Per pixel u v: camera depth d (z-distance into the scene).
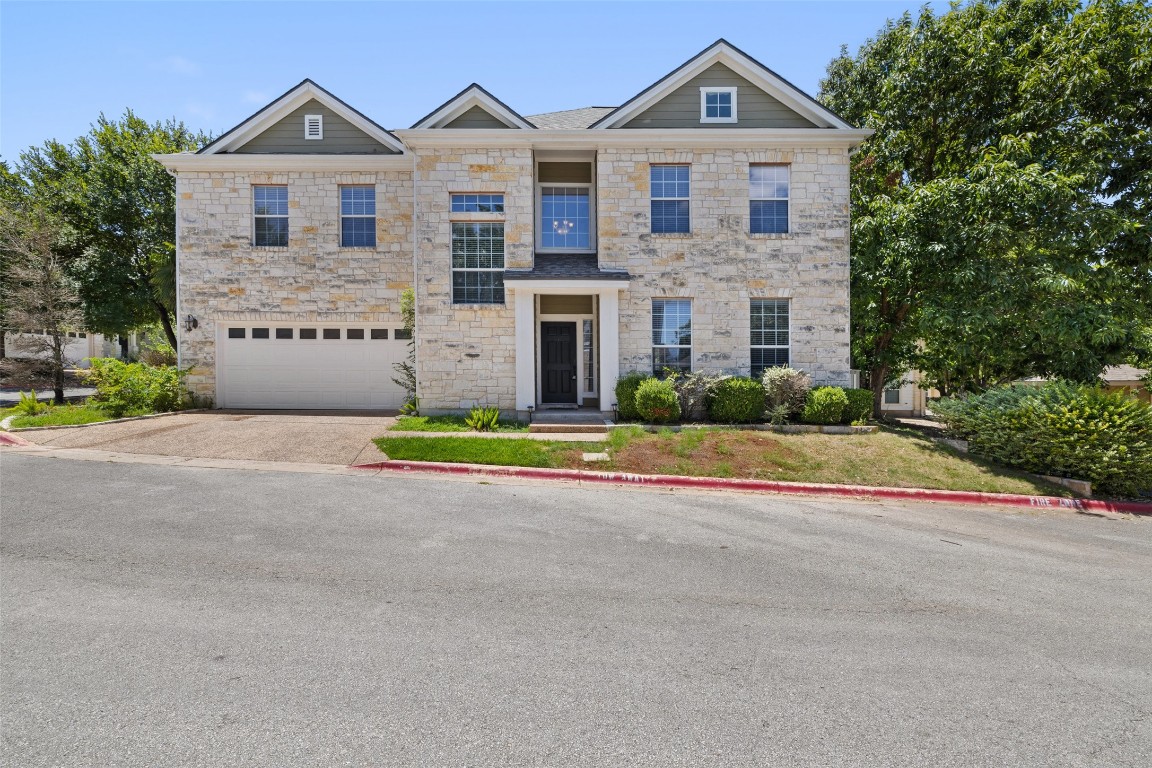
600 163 13.71
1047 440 9.48
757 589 4.96
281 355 15.94
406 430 12.17
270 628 4.04
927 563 5.77
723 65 14.01
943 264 12.55
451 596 4.65
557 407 14.20
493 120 14.05
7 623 4.06
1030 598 4.94
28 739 2.82
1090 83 11.56
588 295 14.52
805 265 13.73
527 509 7.39
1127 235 11.79
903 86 14.30
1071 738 3.00
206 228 15.51
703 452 10.48
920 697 3.35
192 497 7.52
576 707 3.16
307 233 15.64
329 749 2.78
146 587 4.71
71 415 13.30
